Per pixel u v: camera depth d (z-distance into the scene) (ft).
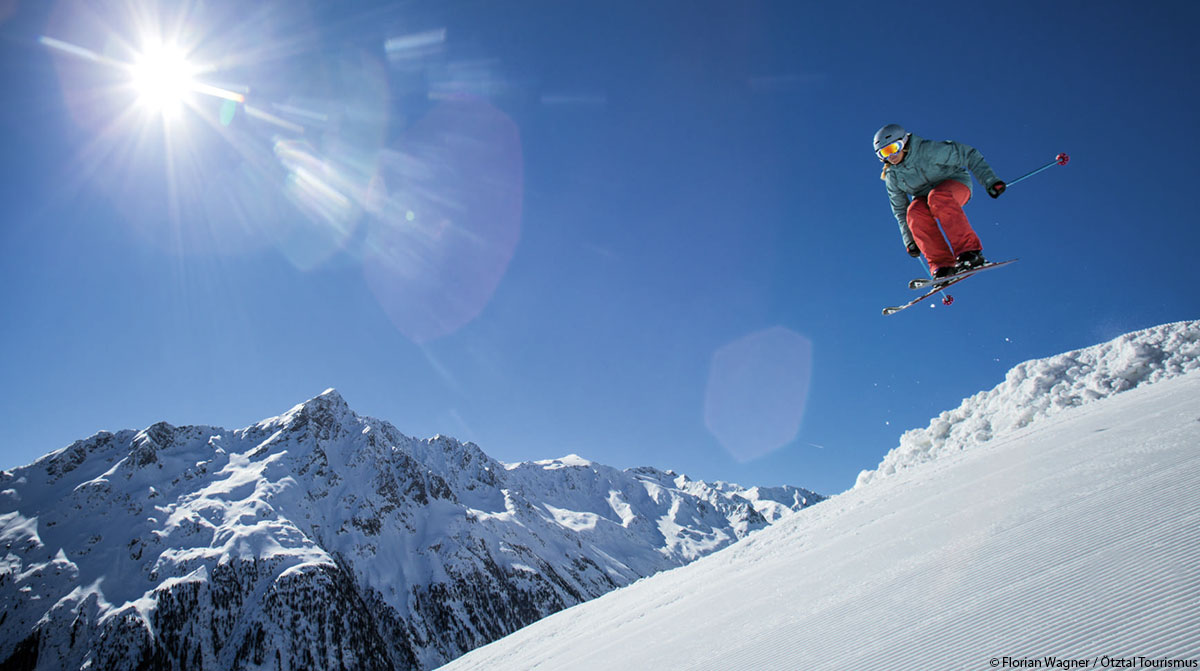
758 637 17.12
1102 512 14.07
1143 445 18.94
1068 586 11.16
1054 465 21.81
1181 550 10.64
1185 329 45.16
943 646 11.02
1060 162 21.44
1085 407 41.37
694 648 19.40
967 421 57.21
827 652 13.29
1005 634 10.46
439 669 79.51
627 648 25.80
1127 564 11.00
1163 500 13.17
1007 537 15.38
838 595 17.72
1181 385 31.24
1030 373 54.65
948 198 21.43
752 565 37.96
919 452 59.82
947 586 13.94
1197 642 8.05
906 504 29.78
